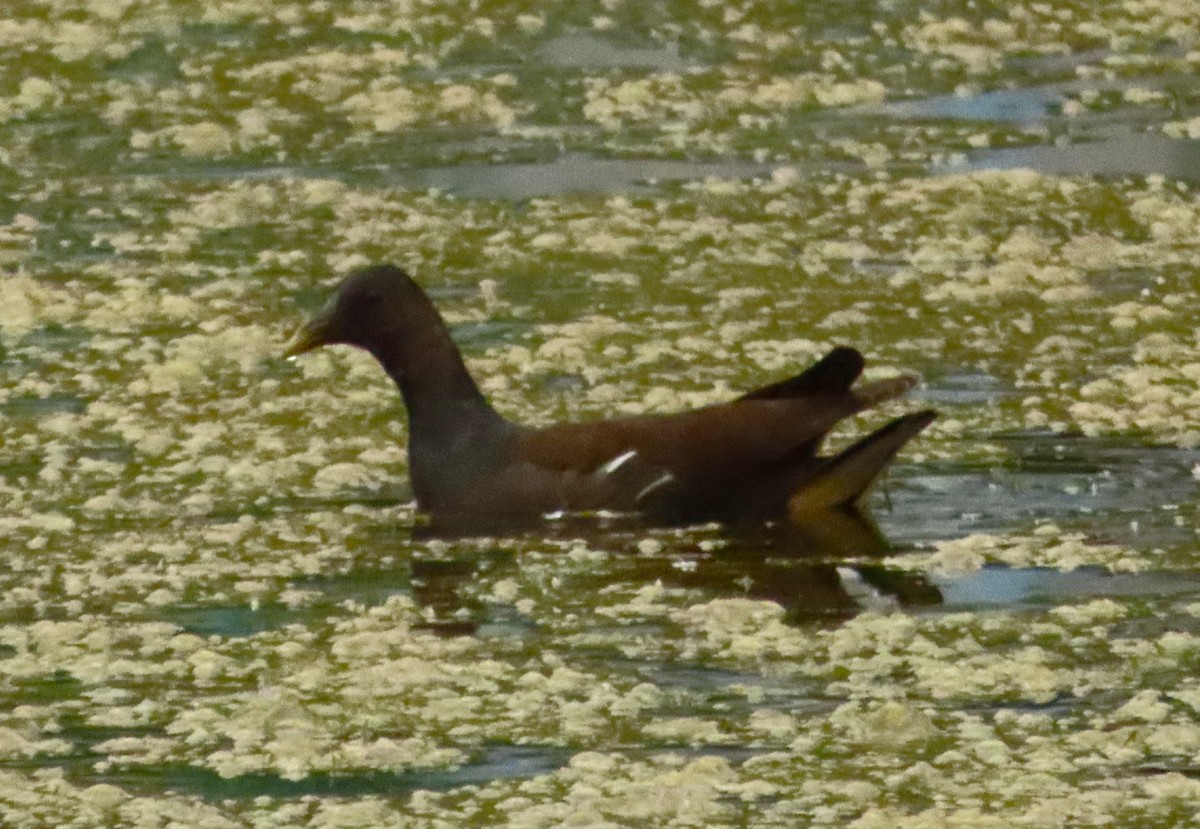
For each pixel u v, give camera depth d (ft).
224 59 71.31
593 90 68.08
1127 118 65.26
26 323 51.78
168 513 42.24
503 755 32.99
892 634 36.73
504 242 56.65
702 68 69.92
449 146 63.82
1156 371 47.98
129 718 34.30
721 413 42.68
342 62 70.59
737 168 61.82
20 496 42.88
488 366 48.80
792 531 41.73
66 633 37.09
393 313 43.24
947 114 65.92
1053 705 34.22
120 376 48.80
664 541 41.42
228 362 49.62
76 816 31.19
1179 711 33.91
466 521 42.47
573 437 42.83
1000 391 47.34
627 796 31.35
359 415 47.06
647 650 36.42
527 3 76.89
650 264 54.90
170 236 57.31
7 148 64.03
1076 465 43.73
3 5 77.20
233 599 38.55
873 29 73.67
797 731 33.47
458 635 37.11
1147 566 39.29
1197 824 30.37
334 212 58.85
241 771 32.60
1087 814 30.68
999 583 38.81
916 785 31.63
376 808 31.22
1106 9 75.56
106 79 69.72
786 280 53.78
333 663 35.99
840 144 63.41
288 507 42.73
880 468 42.06
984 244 55.93
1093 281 53.57
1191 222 57.16
